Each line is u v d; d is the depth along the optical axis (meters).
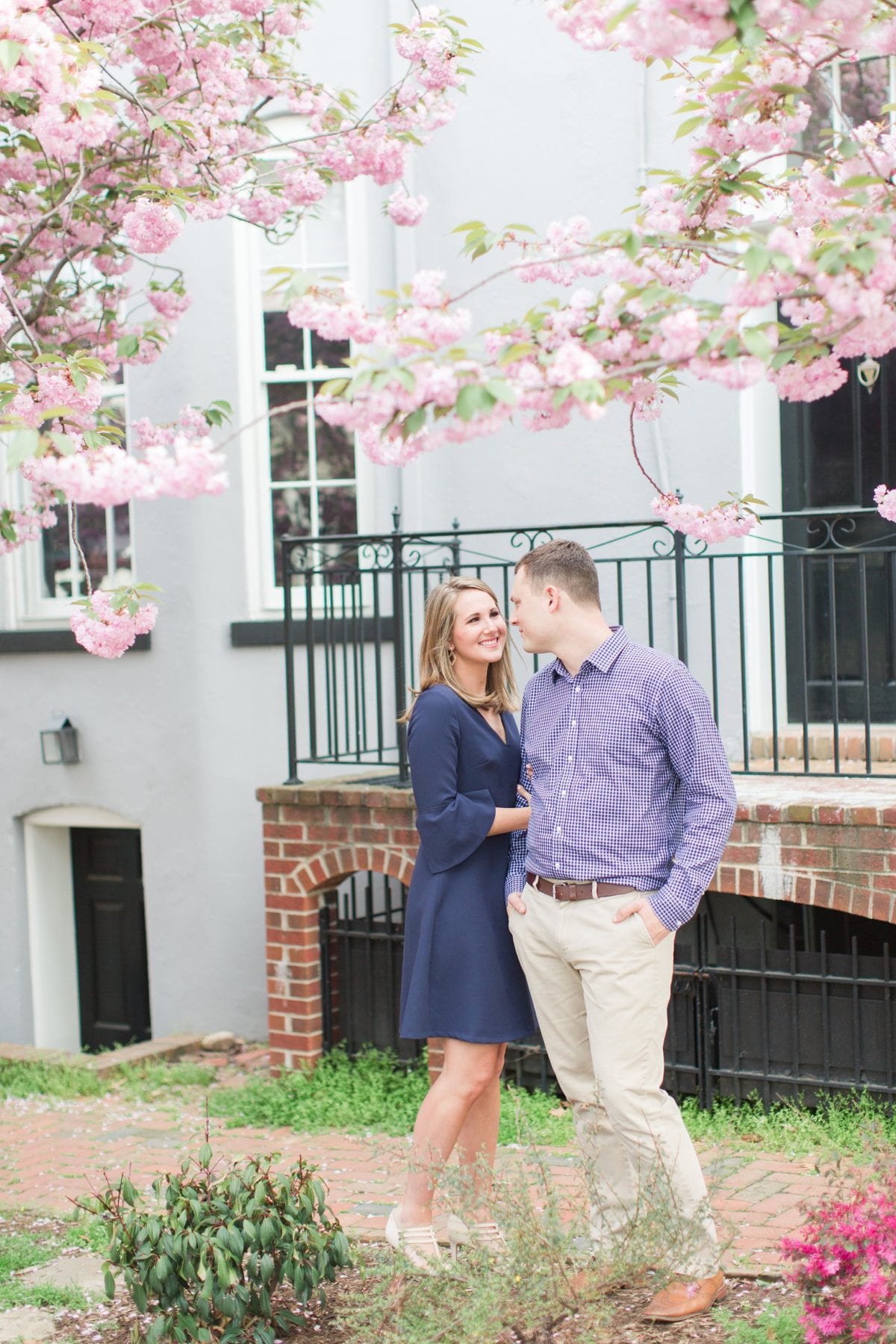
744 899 6.21
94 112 3.92
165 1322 3.34
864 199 3.18
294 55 7.11
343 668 6.57
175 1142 5.46
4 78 3.68
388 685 7.21
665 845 3.54
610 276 2.86
